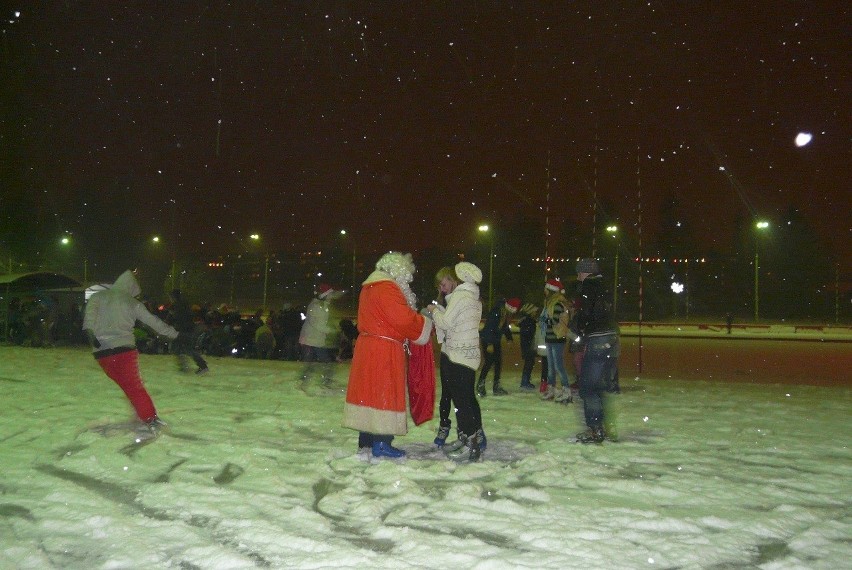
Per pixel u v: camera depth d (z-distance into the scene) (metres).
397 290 6.22
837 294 84.75
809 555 4.07
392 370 6.12
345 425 6.14
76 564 3.80
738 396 11.10
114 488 5.24
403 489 5.22
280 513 4.65
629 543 4.16
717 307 93.19
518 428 7.87
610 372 7.29
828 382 16.31
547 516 4.66
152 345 19.64
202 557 3.88
